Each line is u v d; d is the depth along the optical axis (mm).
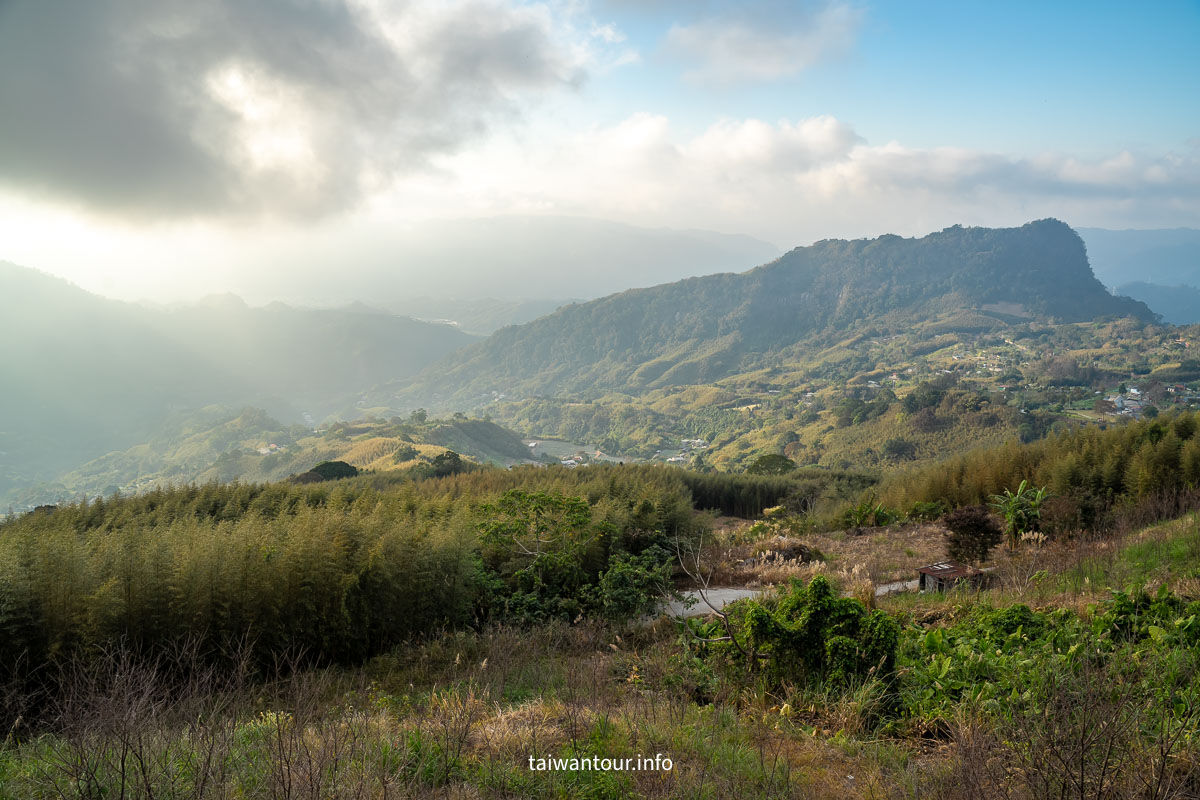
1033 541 15109
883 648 5668
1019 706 4762
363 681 8320
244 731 4820
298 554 8828
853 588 10844
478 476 35406
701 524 19062
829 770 4414
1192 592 7270
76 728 4262
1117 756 3557
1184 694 4500
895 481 30047
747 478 41906
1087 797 3336
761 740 4934
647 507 16766
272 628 8375
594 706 5781
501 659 8258
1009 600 8500
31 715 6613
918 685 5555
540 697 6227
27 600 7000
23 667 6844
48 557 7527
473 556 11656
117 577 7723
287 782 3525
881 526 21172
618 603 10836
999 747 4051
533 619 10867
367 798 3635
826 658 5844
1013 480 22297
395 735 4824
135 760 3709
